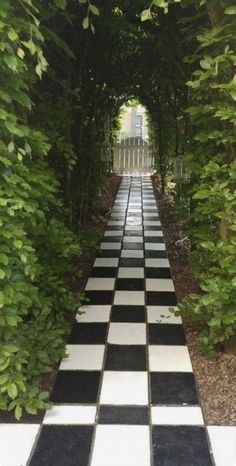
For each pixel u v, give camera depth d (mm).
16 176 2090
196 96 2648
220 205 2570
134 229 6434
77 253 3150
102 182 8062
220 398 2311
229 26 2240
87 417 2162
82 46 4676
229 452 1918
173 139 7965
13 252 2146
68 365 2660
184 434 2033
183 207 4648
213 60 2232
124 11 4379
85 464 1846
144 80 6609
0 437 2014
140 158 14266
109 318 3357
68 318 3338
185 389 2398
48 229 2938
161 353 2801
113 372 2580
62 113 3816
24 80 2494
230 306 2457
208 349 2709
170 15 4016
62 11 3219
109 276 4359
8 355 2076
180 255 5023
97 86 6203
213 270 2559
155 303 3662
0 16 1854
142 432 2049
